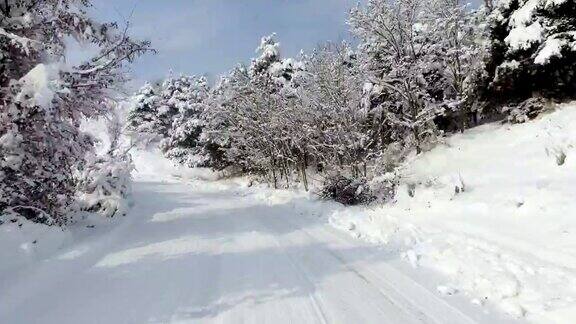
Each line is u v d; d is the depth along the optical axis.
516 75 19.05
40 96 8.88
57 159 10.98
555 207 9.17
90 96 11.58
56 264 8.35
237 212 17.17
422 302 5.88
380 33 20.81
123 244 10.89
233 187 34.22
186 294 6.70
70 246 9.91
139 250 10.07
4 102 9.46
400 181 16.89
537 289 5.86
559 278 6.12
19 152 9.97
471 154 16.95
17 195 9.77
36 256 8.55
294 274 7.54
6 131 9.76
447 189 13.41
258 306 6.06
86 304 6.36
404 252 8.35
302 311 5.79
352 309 5.76
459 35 21.50
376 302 5.97
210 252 9.59
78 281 7.59
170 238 11.55
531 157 13.58
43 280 7.46
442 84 22.95
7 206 9.74
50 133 10.69
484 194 11.76
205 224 14.02
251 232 12.01
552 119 16.47
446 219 10.87
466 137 19.62
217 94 44.62
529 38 17.45
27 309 6.19
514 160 13.98
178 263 8.70
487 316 5.32
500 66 19.19
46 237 9.41
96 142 12.85
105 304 6.34
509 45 18.42
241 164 41.25
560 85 17.88
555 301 5.46
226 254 9.34
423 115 20.89
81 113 12.00
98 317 5.85
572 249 7.21
